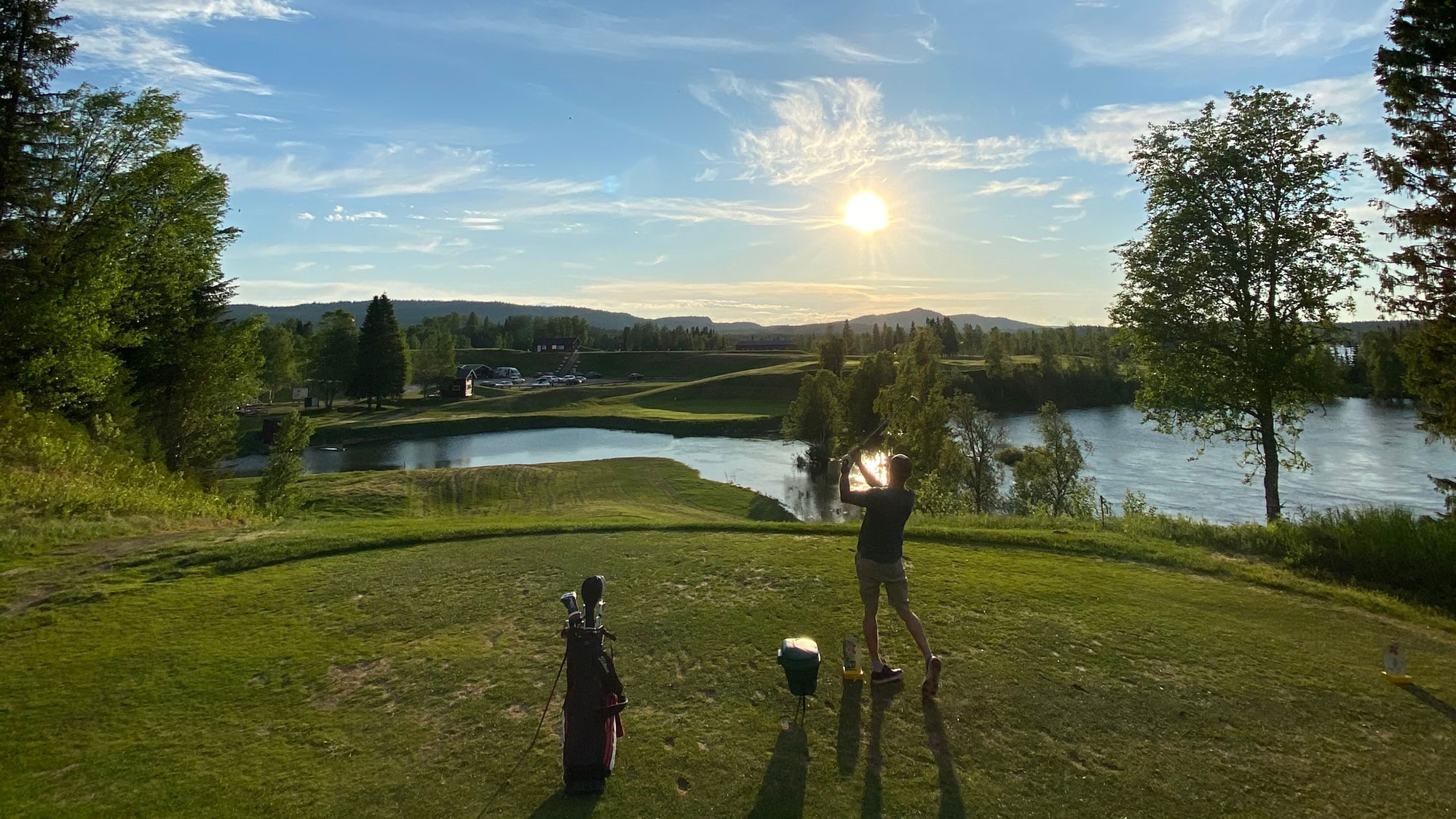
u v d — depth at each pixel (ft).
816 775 14.80
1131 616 24.26
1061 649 21.27
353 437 248.52
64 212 72.64
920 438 110.42
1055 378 324.19
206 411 100.83
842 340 304.09
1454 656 21.40
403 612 24.81
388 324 319.68
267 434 224.53
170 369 95.86
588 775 14.14
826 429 190.19
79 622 23.90
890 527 18.28
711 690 18.57
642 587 26.86
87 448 59.98
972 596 26.05
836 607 24.54
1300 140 63.00
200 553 31.96
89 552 32.78
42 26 69.97
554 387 423.23
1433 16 46.26
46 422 59.26
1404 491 122.93
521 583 27.89
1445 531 31.99
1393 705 18.16
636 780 14.64
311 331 456.86
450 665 20.45
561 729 16.25
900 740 16.20
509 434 267.59
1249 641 22.26
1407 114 48.98
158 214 82.99
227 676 19.81
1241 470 147.84
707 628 22.65
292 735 16.70
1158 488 131.64
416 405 337.72
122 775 15.02
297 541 34.17
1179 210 68.80
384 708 18.02
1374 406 246.68
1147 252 71.46
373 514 112.16
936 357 115.55
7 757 15.66
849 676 18.95
